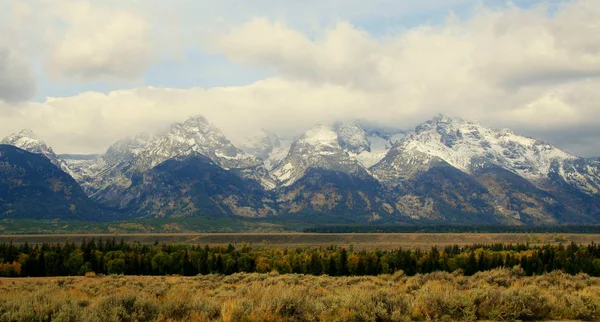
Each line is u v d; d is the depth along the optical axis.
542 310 34.41
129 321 29.44
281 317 30.77
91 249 177.00
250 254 170.50
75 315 28.41
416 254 160.50
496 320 32.78
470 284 54.66
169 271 145.00
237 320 29.78
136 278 99.81
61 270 147.38
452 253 177.75
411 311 33.03
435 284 51.41
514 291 37.19
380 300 33.72
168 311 31.00
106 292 50.81
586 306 34.97
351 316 31.45
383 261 145.38
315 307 33.03
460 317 33.19
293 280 69.50
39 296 33.66
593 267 106.50
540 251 124.69
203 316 30.06
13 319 27.61
